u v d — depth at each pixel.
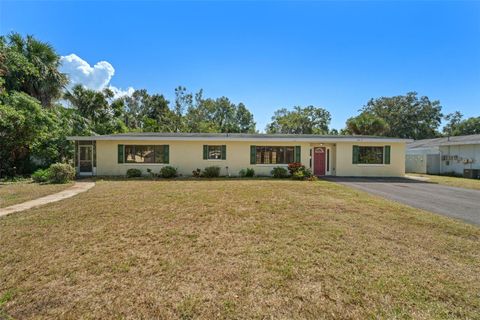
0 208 6.45
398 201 7.86
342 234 4.60
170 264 3.40
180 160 15.40
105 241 4.20
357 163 15.79
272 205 6.91
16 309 2.47
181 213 6.00
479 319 2.38
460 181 13.74
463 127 41.19
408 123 41.84
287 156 15.83
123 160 15.06
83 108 20.97
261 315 2.40
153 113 41.62
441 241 4.30
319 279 3.04
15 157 14.08
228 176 15.16
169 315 2.40
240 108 47.12
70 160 15.96
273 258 3.60
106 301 2.60
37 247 3.92
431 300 2.66
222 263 3.44
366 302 2.61
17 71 14.70
